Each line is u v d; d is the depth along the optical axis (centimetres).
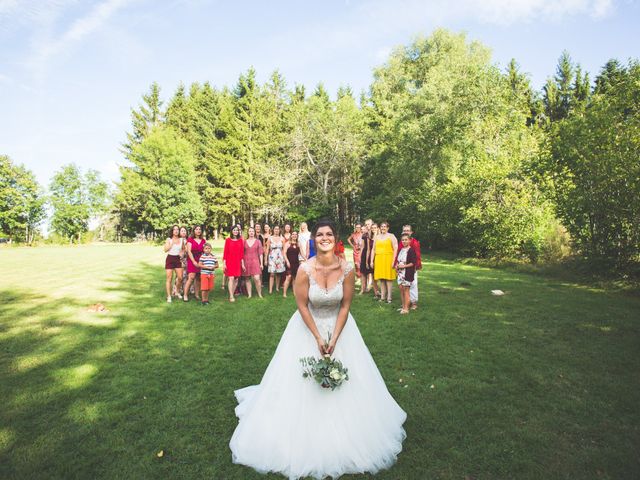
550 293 867
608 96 1031
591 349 491
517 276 1159
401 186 2369
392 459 267
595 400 355
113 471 257
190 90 4488
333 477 250
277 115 3969
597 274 1028
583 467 259
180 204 3469
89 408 344
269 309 745
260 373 428
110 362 460
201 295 859
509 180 1452
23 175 3866
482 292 891
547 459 268
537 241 1360
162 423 320
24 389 383
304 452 257
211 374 424
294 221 3325
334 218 3234
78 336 563
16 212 3781
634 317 645
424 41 2894
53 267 1484
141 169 3600
